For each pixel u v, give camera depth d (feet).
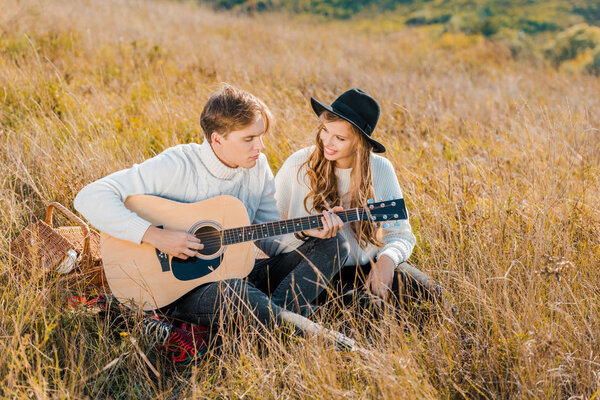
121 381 7.98
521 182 13.30
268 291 9.62
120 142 14.69
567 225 10.81
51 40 25.02
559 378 7.39
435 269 10.03
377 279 9.27
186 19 46.78
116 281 8.91
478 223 10.86
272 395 7.46
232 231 9.30
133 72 23.38
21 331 7.91
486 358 7.80
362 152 9.70
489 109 21.76
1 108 16.24
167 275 9.03
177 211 9.24
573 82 35.22
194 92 20.90
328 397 7.12
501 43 51.34
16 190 12.17
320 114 10.08
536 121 17.52
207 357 8.30
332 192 10.16
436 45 52.70
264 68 26.58
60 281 9.07
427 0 90.68
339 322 8.64
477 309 8.74
